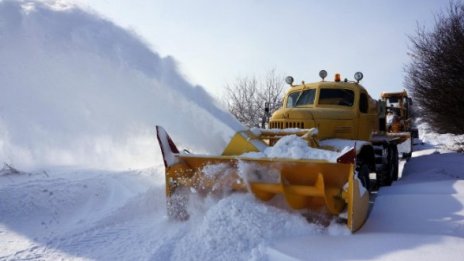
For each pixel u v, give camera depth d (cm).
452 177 729
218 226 397
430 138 2169
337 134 640
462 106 1259
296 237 395
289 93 770
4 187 525
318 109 666
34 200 502
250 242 379
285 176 450
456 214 453
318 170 425
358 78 737
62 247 379
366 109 742
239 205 422
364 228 419
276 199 461
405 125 1700
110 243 390
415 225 422
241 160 440
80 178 615
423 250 344
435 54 1294
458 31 1240
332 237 390
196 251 361
